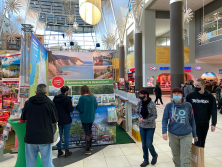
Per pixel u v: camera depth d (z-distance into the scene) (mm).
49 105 2145
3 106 4871
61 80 3906
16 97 4766
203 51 15016
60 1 21906
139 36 13523
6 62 4797
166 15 15773
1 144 3008
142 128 2648
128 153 3234
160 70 15883
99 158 3027
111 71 4281
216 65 16422
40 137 2029
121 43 18359
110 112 3799
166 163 2781
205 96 2490
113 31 20828
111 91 4105
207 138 4027
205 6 14633
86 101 3184
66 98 3066
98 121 3746
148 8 15211
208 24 14430
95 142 3684
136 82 13750
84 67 4168
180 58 8414
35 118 2057
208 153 3193
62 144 3541
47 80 3926
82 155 3170
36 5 23000
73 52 4109
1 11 13695
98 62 4242
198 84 2492
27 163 2170
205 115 2498
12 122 2350
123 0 17422
